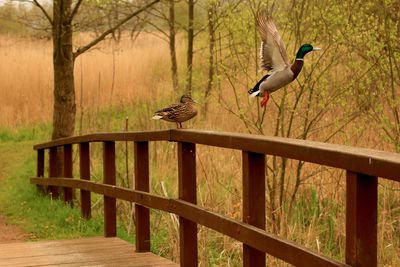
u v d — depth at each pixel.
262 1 7.94
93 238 6.79
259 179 3.53
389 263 6.39
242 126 10.67
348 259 2.56
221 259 6.78
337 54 7.90
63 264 5.35
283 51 3.84
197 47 19.78
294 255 2.98
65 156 9.77
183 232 4.60
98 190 7.09
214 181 9.02
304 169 8.39
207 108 11.92
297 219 7.55
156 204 5.12
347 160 2.54
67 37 10.98
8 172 13.36
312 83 7.74
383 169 2.30
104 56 22.06
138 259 5.46
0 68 19.31
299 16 7.72
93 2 10.87
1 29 27.62
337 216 7.37
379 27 7.63
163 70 21.59
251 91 4.06
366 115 7.85
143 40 27.38
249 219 3.52
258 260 3.55
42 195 11.11
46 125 18.14
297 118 8.58
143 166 5.75
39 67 19.97
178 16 20.41
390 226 7.07
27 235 8.42
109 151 6.93
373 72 7.46
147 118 13.03
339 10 7.60
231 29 8.66
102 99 18.78
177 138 4.59
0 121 17.69
